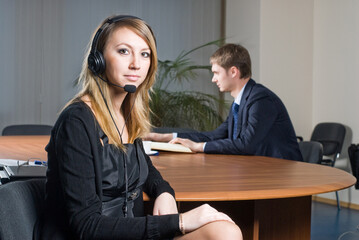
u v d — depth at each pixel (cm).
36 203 122
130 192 133
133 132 141
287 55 558
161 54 585
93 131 119
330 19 555
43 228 117
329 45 555
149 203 177
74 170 113
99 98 127
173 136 305
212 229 112
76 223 112
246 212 174
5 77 521
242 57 294
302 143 309
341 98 541
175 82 580
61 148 114
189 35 598
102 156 124
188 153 265
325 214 482
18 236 106
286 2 556
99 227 112
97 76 128
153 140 302
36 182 128
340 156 539
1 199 104
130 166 132
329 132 527
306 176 176
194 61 600
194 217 115
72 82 544
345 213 488
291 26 559
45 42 536
